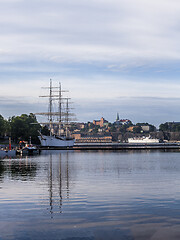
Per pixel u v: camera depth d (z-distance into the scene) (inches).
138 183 1676.9
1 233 802.2
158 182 1718.8
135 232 801.6
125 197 1240.8
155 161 4008.4
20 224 875.4
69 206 1085.8
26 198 1234.6
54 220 912.3
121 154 6796.3
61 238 765.3
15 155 6565.0
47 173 2319.1
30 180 1841.8
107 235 783.1
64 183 1685.5
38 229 831.1
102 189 1456.7
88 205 1098.7
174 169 2677.2
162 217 930.1
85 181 1781.5
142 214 967.0
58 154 7071.9
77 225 861.8
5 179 1895.9
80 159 4680.1
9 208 1061.8
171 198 1210.0
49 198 1232.8
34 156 5969.5
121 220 903.7
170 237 765.9
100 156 5802.2
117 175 2146.9
